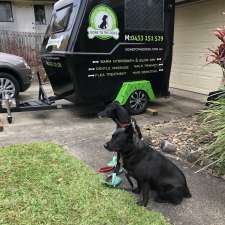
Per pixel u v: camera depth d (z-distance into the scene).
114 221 2.39
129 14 5.05
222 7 6.27
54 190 2.82
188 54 7.38
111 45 4.98
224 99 3.70
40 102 5.44
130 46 5.16
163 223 2.37
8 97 5.25
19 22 13.62
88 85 4.96
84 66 4.82
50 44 5.39
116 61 5.09
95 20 4.76
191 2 7.07
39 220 2.39
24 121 5.14
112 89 5.19
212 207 2.62
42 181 2.97
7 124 4.98
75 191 2.81
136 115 5.42
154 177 2.61
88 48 4.78
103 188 2.88
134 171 2.61
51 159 3.50
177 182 2.64
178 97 6.79
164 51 5.55
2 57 6.16
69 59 4.70
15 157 3.54
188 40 7.32
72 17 4.79
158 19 5.36
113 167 3.24
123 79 5.24
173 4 5.48
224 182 3.04
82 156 3.66
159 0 5.30
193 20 7.09
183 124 4.62
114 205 2.60
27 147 3.86
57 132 4.57
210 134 3.76
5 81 6.17
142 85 5.39
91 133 4.50
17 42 11.93
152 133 4.23
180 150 3.66
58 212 2.49
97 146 3.98
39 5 13.87
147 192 2.63
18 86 6.33
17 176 3.07
